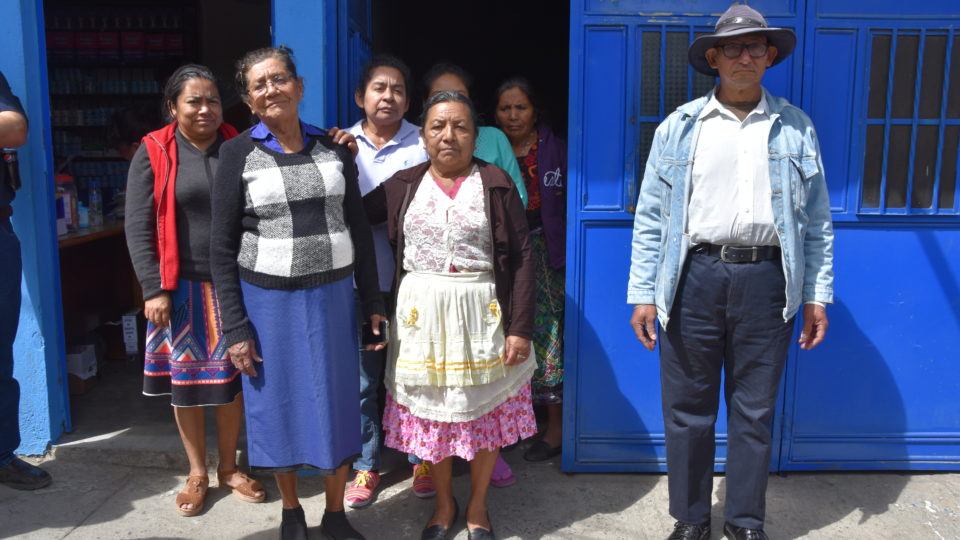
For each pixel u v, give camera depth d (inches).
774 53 93.3
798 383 116.3
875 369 115.9
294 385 91.2
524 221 96.2
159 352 105.2
